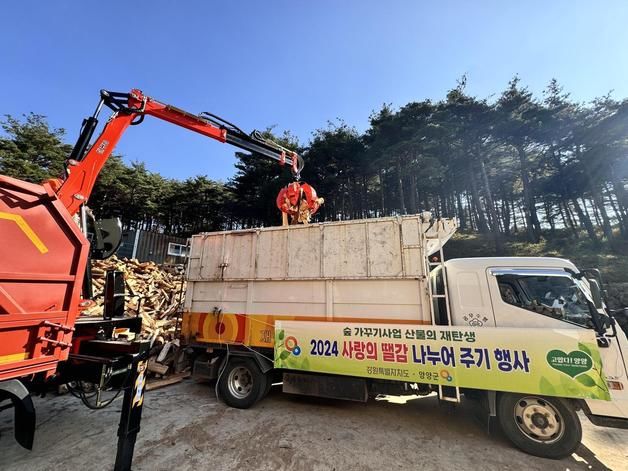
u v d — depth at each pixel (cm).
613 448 327
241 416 399
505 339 323
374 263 399
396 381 368
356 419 393
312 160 2453
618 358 298
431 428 368
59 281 270
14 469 276
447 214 3022
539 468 286
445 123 1973
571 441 295
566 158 2323
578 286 331
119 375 324
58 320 267
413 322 370
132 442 282
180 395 484
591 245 2105
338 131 2559
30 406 246
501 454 309
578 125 2098
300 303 429
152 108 470
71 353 342
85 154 406
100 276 838
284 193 589
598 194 2170
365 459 296
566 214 2680
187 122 516
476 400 358
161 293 870
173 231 3644
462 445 327
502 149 2412
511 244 2288
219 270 489
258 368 432
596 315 312
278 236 464
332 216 2769
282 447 318
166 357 593
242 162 2812
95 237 410
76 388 408
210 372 454
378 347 368
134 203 3161
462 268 377
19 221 244
